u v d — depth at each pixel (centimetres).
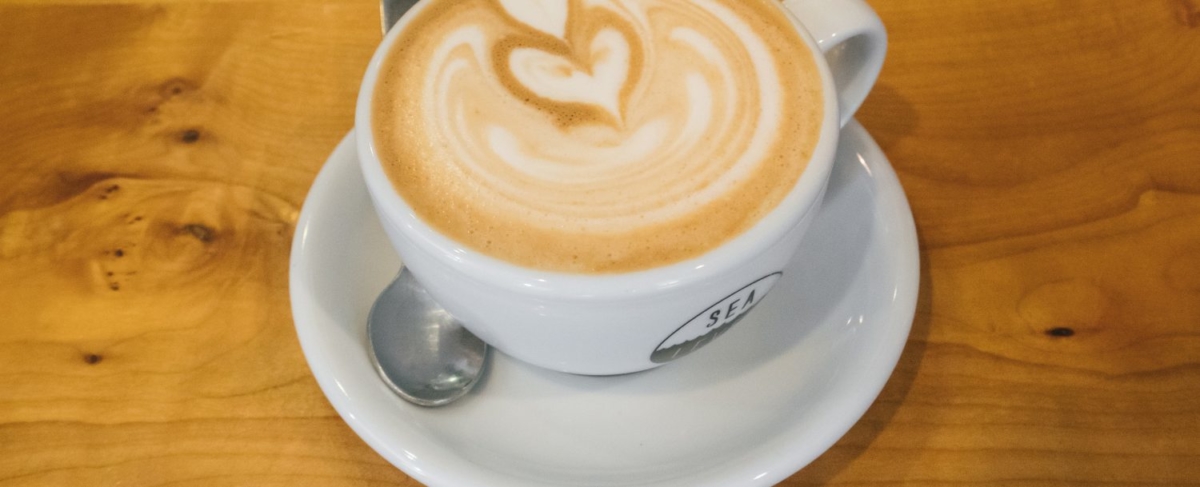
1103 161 33
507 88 27
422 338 29
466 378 29
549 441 28
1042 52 35
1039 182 32
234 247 32
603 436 28
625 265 24
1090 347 29
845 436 28
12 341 30
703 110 26
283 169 33
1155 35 35
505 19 29
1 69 35
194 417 29
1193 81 34
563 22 29
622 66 28
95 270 31
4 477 27
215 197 33
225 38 36
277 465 28
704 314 25
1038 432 28
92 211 32
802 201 25
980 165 33
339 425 29
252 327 30
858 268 29
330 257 29
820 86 27
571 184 25
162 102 35
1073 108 34
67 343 30
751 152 26
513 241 24
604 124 26
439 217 25
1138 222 31
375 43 36
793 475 28
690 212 25
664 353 27
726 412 28
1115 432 28
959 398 29
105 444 28
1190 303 30
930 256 31
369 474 28
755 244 24
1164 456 27
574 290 24
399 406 27
